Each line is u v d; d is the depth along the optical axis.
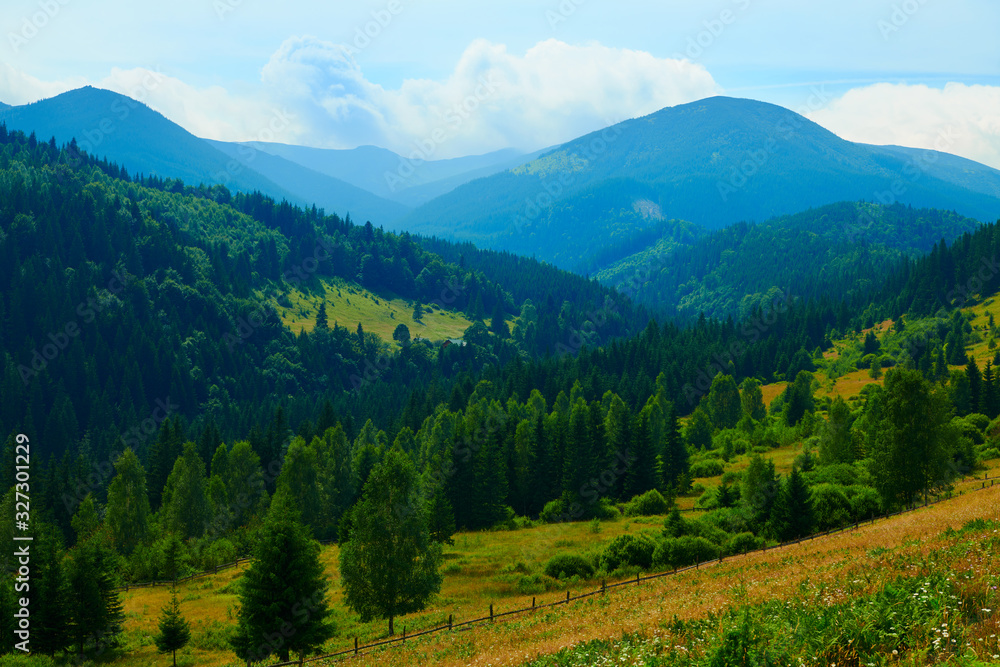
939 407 60.62
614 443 107.44
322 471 98.06
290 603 39.97
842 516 60.16
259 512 94.81
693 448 123.62
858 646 14.07
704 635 18.31
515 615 42.81
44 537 55.44
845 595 18.48
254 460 100.75
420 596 48.38
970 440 85.88
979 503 42.03
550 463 104.69
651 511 89.56
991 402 111.50
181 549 78.88
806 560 36.41
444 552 76.19
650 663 16.58
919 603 15.44
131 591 70.69
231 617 58.22
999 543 21.92
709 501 84.06
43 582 51.38
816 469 81.44
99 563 54.28
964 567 18.70
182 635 48.41
